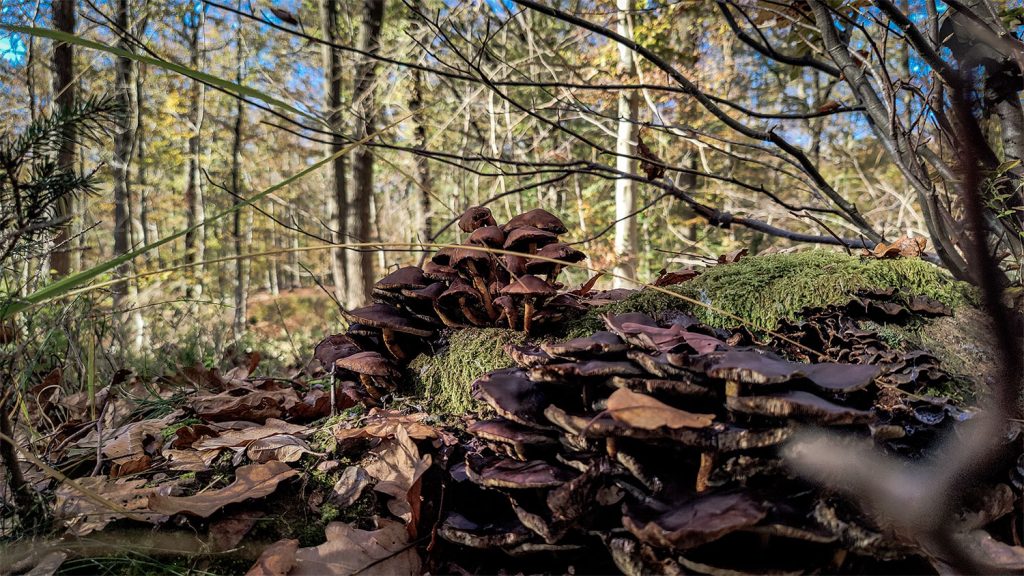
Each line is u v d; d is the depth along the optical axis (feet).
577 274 38.24
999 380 3.85
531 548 5.24
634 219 35.63
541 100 32.35
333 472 6.75
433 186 48.52
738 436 4.60
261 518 6.19
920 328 7.27
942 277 7.77
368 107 32.63
